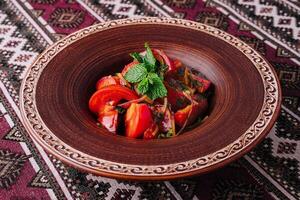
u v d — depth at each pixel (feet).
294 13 3.11
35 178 2.26
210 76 2.27
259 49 2.87
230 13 3.13
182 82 2.26
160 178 1.86
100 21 3.10
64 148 1.95
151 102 2.17
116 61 2.33
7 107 2.57
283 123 2.44
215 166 1.89
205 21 3.08
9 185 2.24
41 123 2.03
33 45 2.94
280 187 2.19
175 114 2.18
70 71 2.23
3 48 2.92
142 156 1.92
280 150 2.33
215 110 2.13
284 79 2.68
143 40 2.35
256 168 2.26
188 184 2.21
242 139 1.96
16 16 3.16
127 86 2.20
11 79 2.73
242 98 2.11
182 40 2.35
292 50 2.86
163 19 2.43
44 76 2.19
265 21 3.06
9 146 2.39
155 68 2.17
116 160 1.91
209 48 2.31
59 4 3.24
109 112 2.15
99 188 2.22
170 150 1.94
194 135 2.00
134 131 2.10
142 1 3.24
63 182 2.24
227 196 2.17
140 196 2.19
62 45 2.31
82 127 2.03
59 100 2.12
